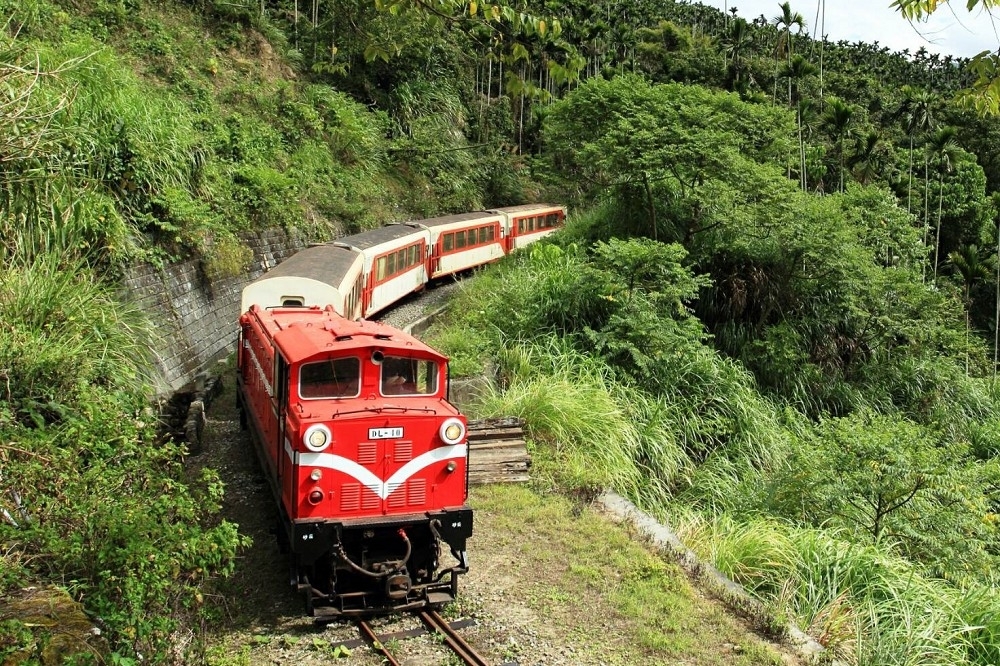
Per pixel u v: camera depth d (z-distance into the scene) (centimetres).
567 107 2017
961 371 1981
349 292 1480
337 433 675
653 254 1450
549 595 736
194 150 1756
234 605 695
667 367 1387
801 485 1053
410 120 3497
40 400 804
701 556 864
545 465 1032
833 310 1827
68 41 1695
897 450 997
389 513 697
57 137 984
